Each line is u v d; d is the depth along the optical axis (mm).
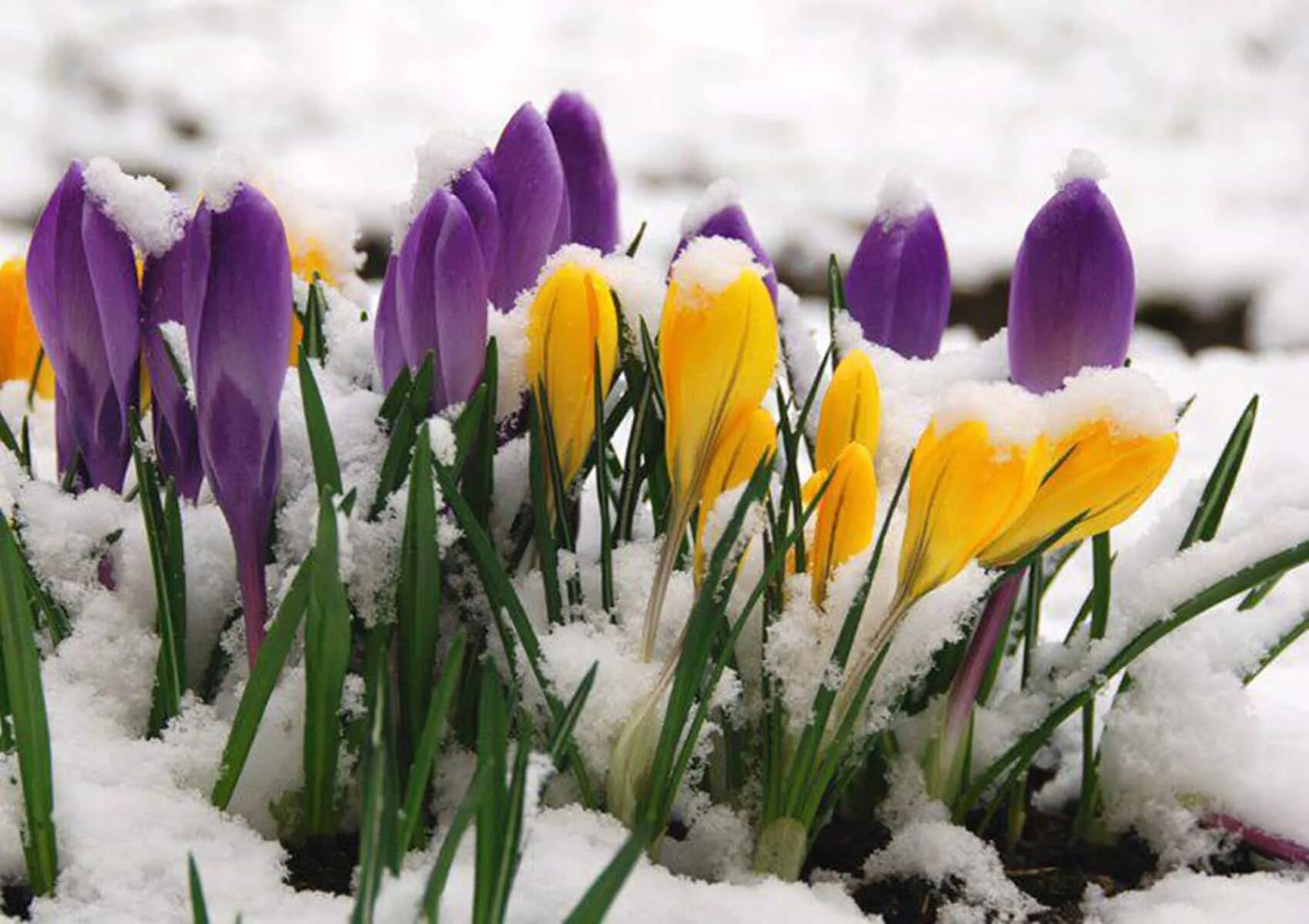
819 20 2895
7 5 2662
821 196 2219
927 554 608
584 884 618
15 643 599
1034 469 599
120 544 668
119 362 648
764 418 624
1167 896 659
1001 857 680
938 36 2852
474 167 659
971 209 2207
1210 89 2705
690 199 2215
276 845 631
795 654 637
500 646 652
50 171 2242
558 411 640
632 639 648
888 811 671
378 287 1747
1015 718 678
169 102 2428
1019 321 646
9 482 663
